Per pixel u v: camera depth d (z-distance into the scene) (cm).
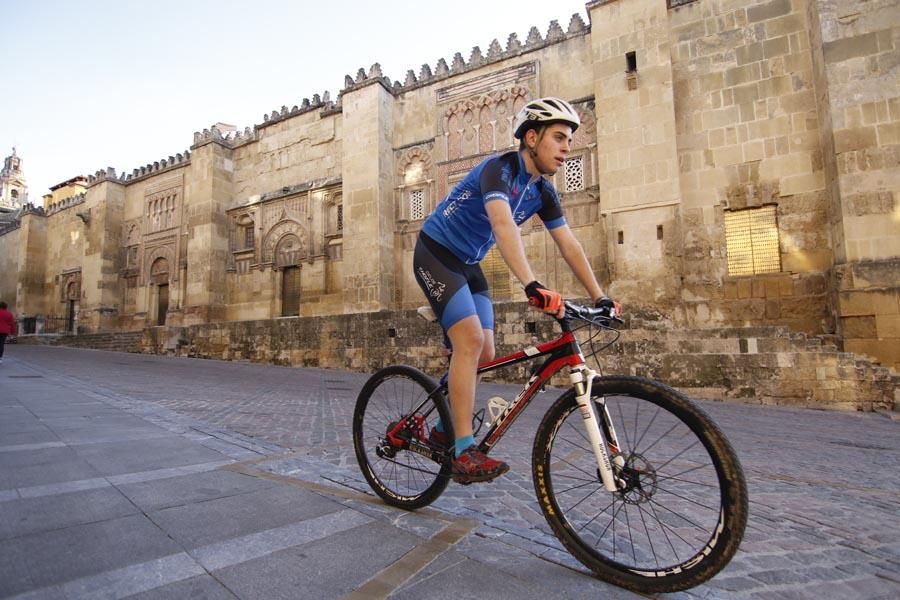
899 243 902
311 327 1555
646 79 1259
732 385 866
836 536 232
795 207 1150
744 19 1237
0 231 3741
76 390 738
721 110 1244
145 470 306
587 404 195
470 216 235
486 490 296
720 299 1196
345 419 577
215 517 229
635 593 171
